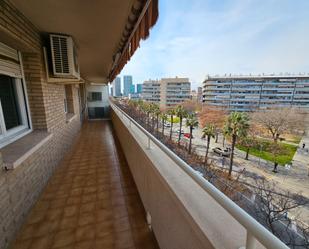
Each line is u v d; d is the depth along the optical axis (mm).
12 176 1512
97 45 2889
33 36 2127
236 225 696
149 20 1356
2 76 1900
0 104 1821
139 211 1885
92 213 1845
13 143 1919
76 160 3354
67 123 3859
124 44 2627
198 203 836
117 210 1896
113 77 6246
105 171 2873
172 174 1166
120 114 4953
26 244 1457
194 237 763
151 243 1480
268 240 414
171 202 1021
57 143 3053
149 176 1523
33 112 2428
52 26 2137
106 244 1465
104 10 1700
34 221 1719
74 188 2340
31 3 1576
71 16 1848
